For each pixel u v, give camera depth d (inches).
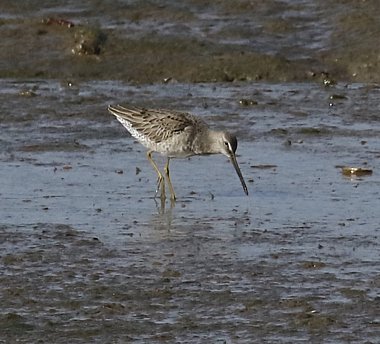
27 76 977.5
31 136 796.6
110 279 507.5
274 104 892.6
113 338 440.5
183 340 438.9
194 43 1011.9
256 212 621.3
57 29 1027.3
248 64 984.9
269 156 749.3
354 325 452.4
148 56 997.2
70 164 726.5
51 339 439.5
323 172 708.0
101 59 995.3
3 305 475.2
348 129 818.8
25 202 637.9
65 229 586.6
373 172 706.2
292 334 444.1
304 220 603.8
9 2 1081.4
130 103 887.7
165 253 546.6
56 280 505.7
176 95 919.0
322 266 524.1
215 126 825.5
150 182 689.6
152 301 480.4
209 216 613.9
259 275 512.1
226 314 465.7
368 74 974.4
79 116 852.6
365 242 562.6
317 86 951.6
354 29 1026.1
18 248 553.3
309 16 1053.8
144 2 1079.0
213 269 521.3
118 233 581.3
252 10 1064.2
